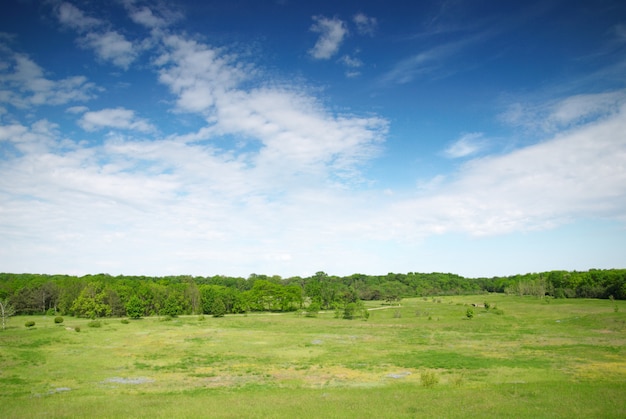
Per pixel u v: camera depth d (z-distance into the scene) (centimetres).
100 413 2584
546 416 2258
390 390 3403
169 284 16412
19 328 8531
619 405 2509
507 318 10631
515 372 4312
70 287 13125
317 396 3133
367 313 12038
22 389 3788
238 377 4388
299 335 8150
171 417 2411
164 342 7088
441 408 2516
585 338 6925
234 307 14412
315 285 17150
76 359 5409
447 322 10244
